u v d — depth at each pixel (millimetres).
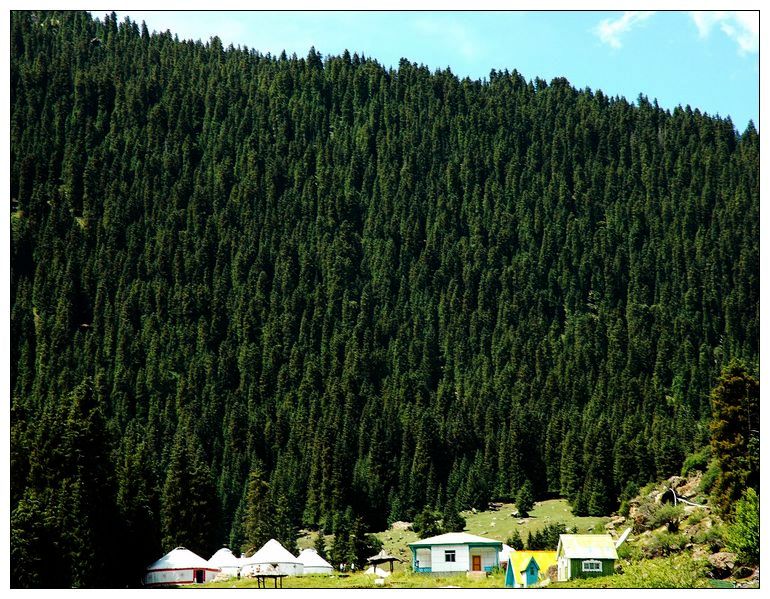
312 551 149500
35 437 123000
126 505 129250
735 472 114875
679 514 122625
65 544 110688
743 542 95312
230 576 136500
